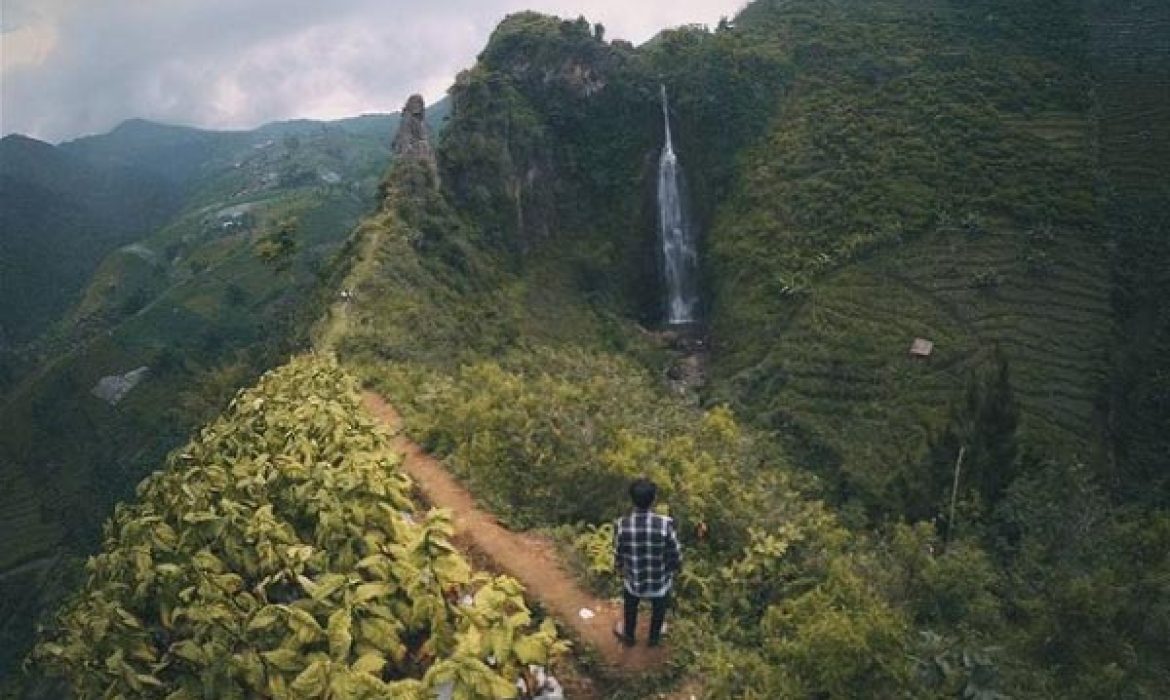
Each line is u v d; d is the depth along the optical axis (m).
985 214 55.00
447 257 52.38
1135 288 49.50
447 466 13.52
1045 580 15.69
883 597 11.95
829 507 29.64
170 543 8.41
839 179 61.00
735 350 55.66
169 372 98.62
